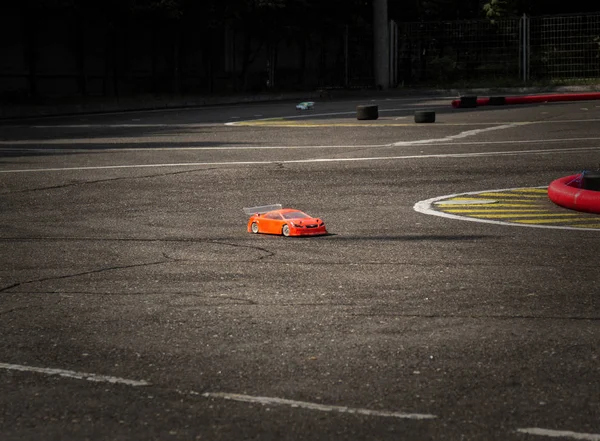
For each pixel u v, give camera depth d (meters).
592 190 16.36
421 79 73.31
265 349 7.54
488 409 6.13
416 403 6.25
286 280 10.30
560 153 25.23
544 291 9.59
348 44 73.62
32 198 18.09
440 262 11.27
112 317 8.71
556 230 13.87
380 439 5.69
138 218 15.48
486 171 21.77
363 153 26.06
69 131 36.72
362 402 6.29
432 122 37.66
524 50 66.69
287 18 67.31
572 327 8.12
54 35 52.84
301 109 48.84
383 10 70.25
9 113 46.72
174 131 35.72
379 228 14.18
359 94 67.75
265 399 6.38
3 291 9.99
